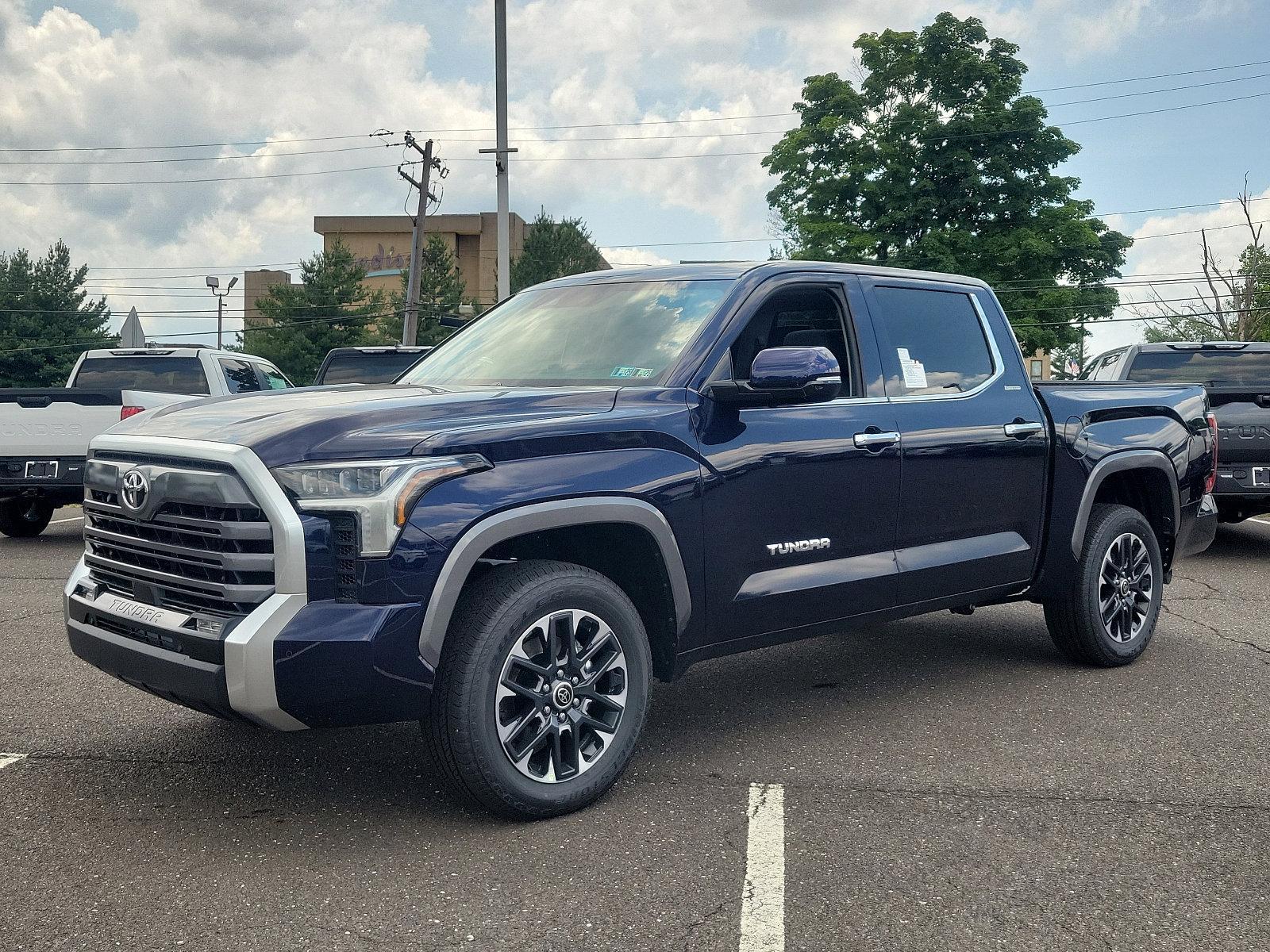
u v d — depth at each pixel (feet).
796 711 15.57
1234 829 11.25
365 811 11.76
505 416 11.41
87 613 12.02
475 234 266.36
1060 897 9.70
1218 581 27.09
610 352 13.64
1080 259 115.24
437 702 10.85
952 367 16.07
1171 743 14.06
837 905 9.53
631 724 12.03
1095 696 16.31
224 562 10.32
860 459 14.12
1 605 23.40
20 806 11.87
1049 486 16.94
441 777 11.22
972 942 8.91
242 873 10.17
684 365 12.95
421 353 37.27
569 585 11.45
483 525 10.68
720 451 12.71
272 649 10.03
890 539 14.65
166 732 14.53
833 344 14.79
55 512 43.37
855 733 14.51
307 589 10.24
